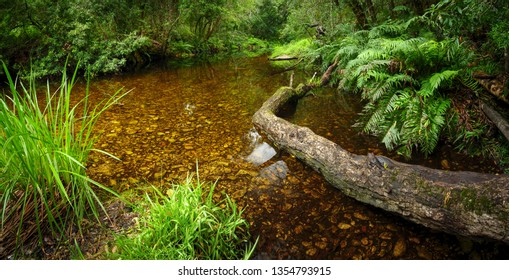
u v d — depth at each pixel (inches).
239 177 106.1
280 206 91.1
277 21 716.7
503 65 140.7
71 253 71.4
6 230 75.4
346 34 265.1
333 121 159.9
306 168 113.1
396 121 127.6
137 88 243.3
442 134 129.8
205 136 140.9
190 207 77.3
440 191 75.2
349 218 86.2
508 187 66.7
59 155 80.7
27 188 72.9
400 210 82.4
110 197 92.6
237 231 80.4
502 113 123.1
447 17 142.1
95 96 216.7
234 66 368.5
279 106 176.1
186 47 466.3
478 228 68.2
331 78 239.1
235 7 524.4
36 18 301.7
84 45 312.8
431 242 77.4
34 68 285.3
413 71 146.5
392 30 197.6
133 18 379.9
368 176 88.5
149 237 71.3
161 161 116.3
